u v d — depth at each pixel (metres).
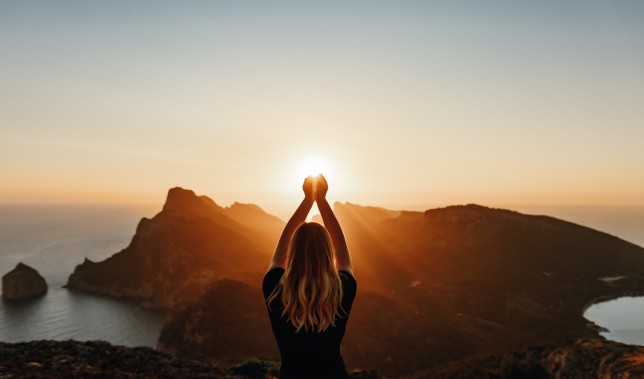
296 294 2.43
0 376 7.76
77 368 8.55
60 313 129.00
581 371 21.62
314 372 2.43
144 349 10.73
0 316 124.62
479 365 29.92
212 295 88.25
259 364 11.09
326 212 2.92
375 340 70.50
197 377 9.31
